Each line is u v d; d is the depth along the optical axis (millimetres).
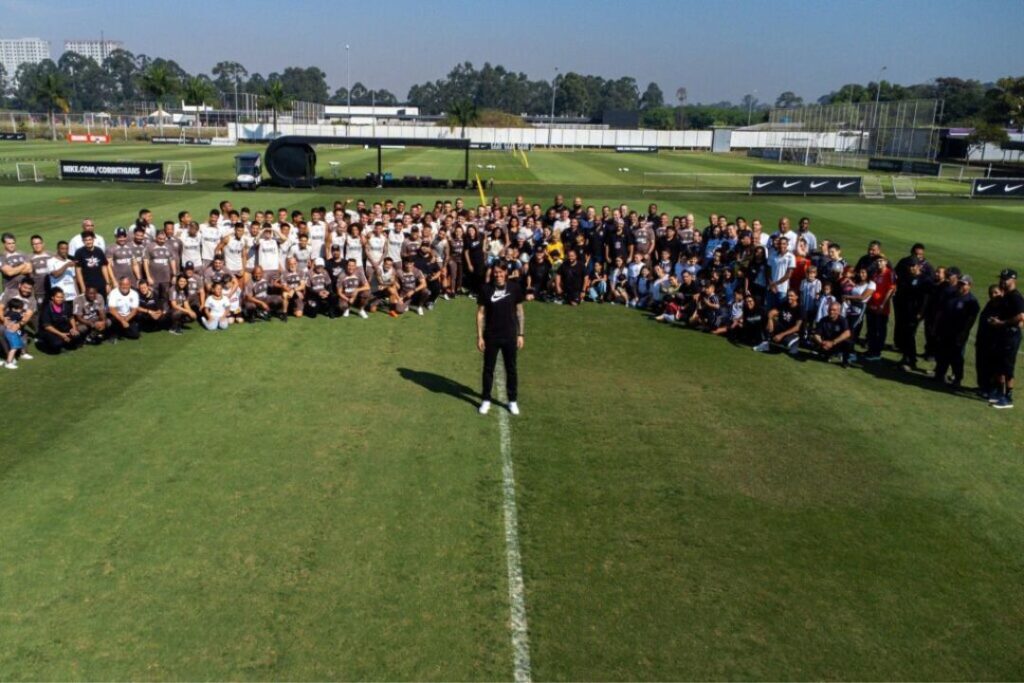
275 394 10625
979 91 127438
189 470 8266
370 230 16312
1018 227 31000
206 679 5301
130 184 38938
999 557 7039
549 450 9031
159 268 14031
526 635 5820
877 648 5793
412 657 5555
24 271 13047
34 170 41031
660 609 6164
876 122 72750
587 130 99938
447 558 6762
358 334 13898
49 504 7492
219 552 6766
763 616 6125
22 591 6184
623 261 17219
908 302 12680
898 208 37156
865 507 7895
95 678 5285
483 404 10133
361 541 6988
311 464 8484
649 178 51312
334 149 84188
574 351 13188
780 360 12898
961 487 8391
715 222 17703
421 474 8320
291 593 6234
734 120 163250
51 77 101438
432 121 145625
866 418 10344
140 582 6332
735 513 7695
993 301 11023
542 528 7301
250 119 111688
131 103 197625
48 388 10625
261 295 14539
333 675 5367
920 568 6840
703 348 13523
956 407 10891
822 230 29156
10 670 5336
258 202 32719
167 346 12750
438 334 14055
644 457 8914
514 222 18812
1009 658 5719
